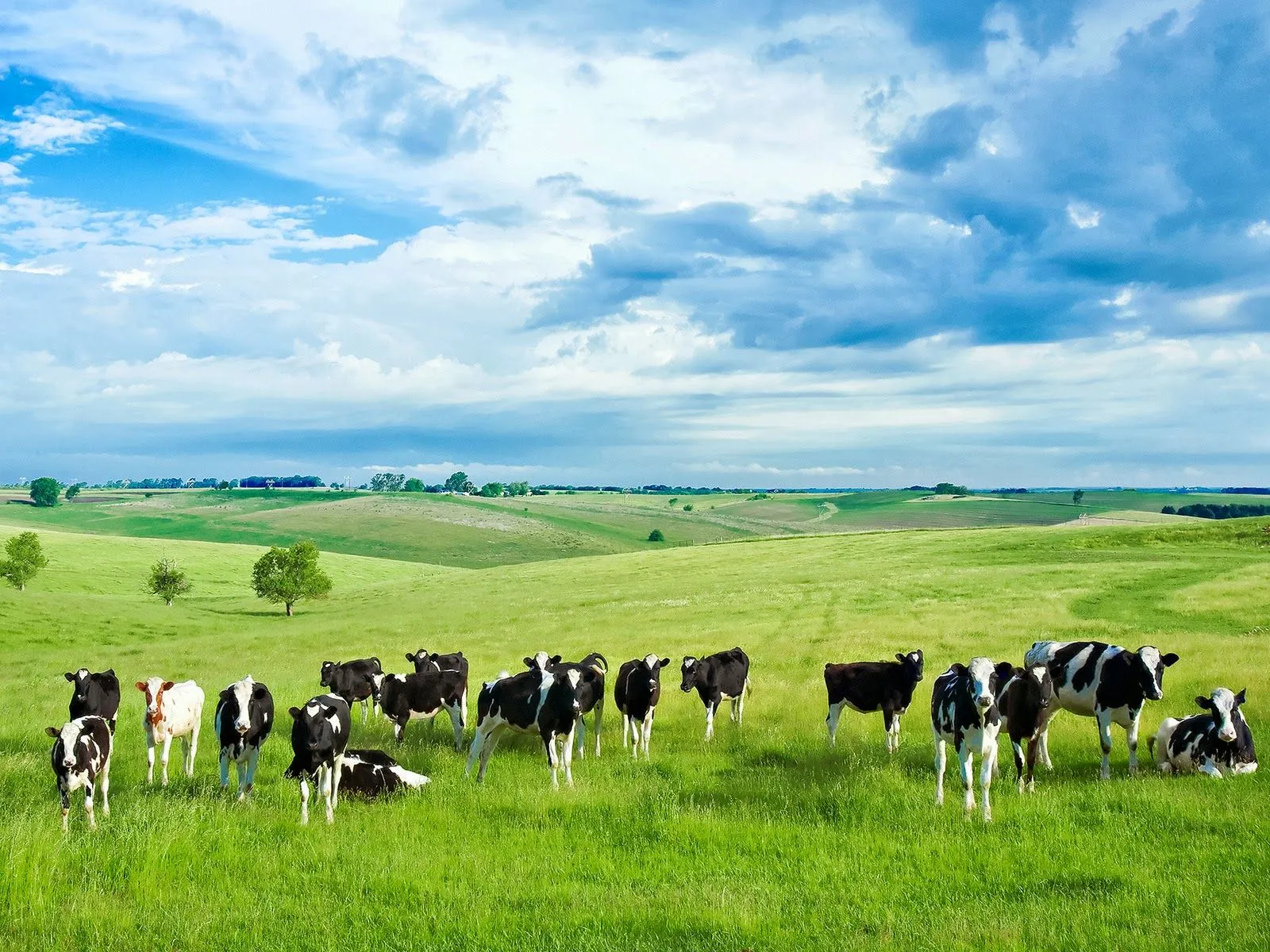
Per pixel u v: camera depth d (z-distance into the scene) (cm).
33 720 2052
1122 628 3003
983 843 1044
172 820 1112
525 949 803
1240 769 1309
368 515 16638
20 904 877
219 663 3512
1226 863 953
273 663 3466
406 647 3750
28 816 1141
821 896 914
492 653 3256
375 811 1251
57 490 18362
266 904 913
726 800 1284
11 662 3859
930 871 973
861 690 1633
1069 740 1575
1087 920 819
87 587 8275
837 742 1670
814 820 1173
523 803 1259
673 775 1458
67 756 1126
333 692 2169
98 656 4019
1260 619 3105
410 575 10969
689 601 4991
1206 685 1911
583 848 1085
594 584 6712
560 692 1427
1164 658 1354
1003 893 909
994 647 2698
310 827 1167
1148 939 773
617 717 2056
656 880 976
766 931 827
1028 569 5228
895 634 3097
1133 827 1080
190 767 1518
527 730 1454
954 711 1166
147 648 4338
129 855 1016
